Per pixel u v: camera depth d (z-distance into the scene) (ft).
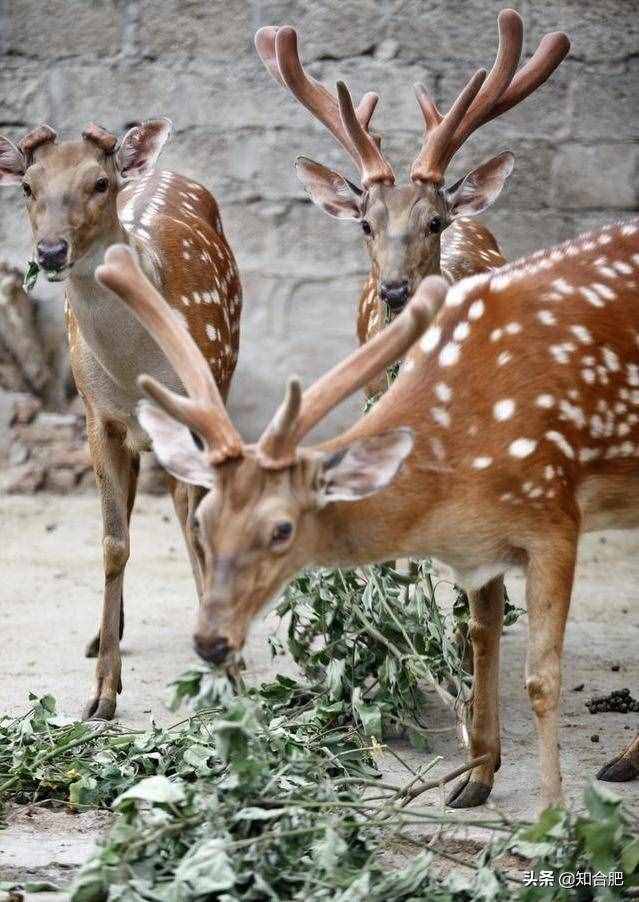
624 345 26.21
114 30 62.39
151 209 38.75
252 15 61.31
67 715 33.53
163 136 34.17
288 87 39.88
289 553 22.76
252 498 22.21
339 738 29.09
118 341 33.40
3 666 37.35
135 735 29.91
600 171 60.34
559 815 22.31
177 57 62.13
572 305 26.21
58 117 63.16
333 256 62.23
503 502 25.11
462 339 25.80
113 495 34.68
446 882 23.08
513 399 25.26
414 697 32.83
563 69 59.93
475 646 27.68
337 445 24.49
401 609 31.91
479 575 26.11
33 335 61.87
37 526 53.93
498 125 60.29
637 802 27.89
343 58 61.05
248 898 22.53
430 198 36.78
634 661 38.47
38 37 62.75
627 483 26.71
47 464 59.57
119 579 34.27
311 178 39.99
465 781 28.37
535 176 60.54
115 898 21.99
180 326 24.79
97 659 35.68
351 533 24.45
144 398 34.12
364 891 22.03
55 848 26.21
